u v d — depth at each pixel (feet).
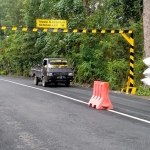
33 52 110.63
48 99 47.80
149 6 59.00
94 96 41.14
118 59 73.15
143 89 56.80
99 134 25.67
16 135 25.46
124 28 77.20
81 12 85.20
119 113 35.55
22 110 37.45
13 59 130.41
